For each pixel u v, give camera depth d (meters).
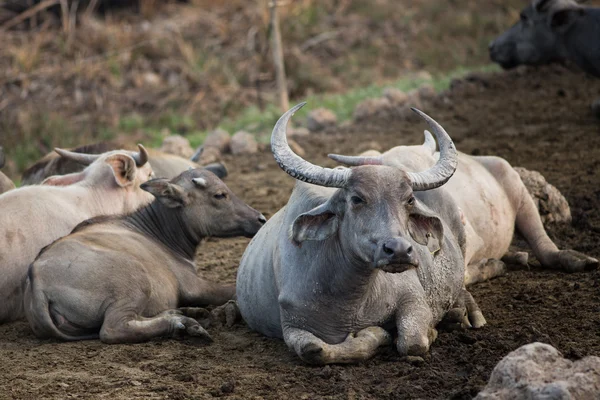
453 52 84.25
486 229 29.75
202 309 26.95
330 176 21.00
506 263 31.38
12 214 28.53
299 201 23.50
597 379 17.38
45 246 27.03
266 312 24.42
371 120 58.47
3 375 22.36
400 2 96.25
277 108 66.38
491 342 23.41
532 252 32.97
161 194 29.28
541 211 34.84
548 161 44.62
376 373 21.55
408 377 21.17
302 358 22.02
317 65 81.81
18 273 27.84
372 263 20.17
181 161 39.16
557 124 52.50
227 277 31.41
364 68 82.25
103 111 72.25
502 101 59.81
